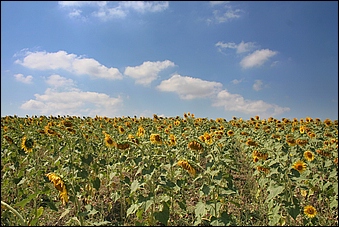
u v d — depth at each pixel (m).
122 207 6.13
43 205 6.25
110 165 7.13
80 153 6.27
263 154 6.37
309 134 9.30
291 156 7.15
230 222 4.06
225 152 7.14
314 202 6.42
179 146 8.07
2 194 6.11
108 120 15.67
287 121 14.55
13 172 6.62
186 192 6.95
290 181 4.88
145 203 4.35
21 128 12.07
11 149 7.36
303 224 5.01
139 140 6.49
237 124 14.30
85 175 5.52
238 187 7.43
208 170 4.60
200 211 4.36
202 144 5.66
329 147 7.82
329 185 5.60
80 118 16.64
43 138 9.48
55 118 15.99
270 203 5.12
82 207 5.72
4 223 4.72
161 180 4.79
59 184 4.34
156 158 5.64
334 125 13.67
